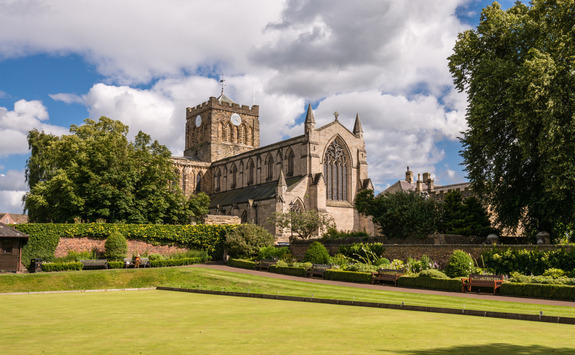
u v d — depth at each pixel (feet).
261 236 222.48
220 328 60.03
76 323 67.77
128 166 230.89
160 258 210.18
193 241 230.27
